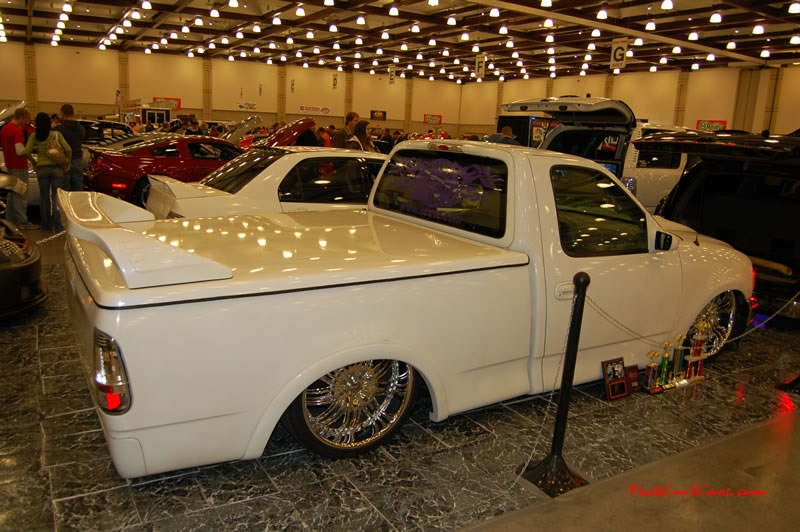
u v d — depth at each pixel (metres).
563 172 3.33
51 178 8.53
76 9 22.88
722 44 21.42
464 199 3.51
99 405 2.24
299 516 2.45
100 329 2.16
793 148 4.13
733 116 27.09
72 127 9.43
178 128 20.17
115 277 2.35
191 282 2.29
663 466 2.97
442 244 3.20
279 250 2.88
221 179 5.53
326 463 2.87
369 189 5.56
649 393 3.85
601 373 3.65
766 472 2.95
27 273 4.65
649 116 30.39
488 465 2.91
